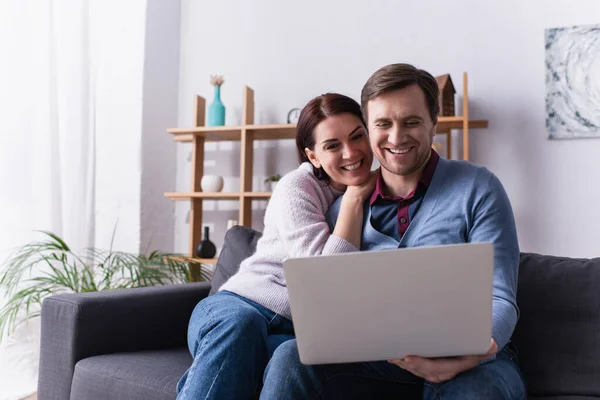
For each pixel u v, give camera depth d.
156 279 2.59
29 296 2.20
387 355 0.92
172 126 3.07
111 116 2.91
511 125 2.59
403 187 1.29
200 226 2.88
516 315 1.04
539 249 2.53
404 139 1.19
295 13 2.93
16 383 2.30
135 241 2.83
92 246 2.77
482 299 0.81
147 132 2.88
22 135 2.34
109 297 1.58
